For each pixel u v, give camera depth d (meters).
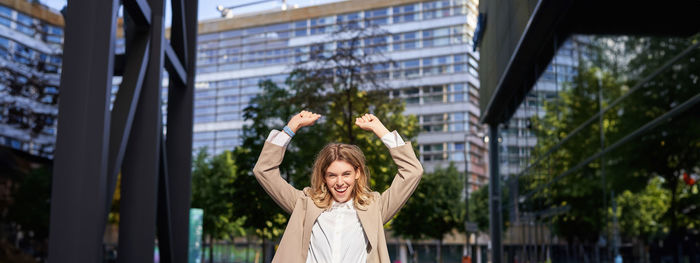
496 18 20.66
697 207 7.57
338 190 2.70
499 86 20.64
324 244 2.70
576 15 13.23
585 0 12.49
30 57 12.98
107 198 6.84
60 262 5.90
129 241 8.66
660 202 8.91
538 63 17.33
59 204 5.96
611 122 11.38
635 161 9.98
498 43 20.39
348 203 2.79
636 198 9.93
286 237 2.73
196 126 76.00
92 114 6.08
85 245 5.95
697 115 7.57
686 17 7.95
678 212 8.22
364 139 25.23
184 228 11.97
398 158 2.82
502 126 26.02
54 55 13.61
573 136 14.12
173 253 11.73
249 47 75.31
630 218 10.23
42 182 11.88
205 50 77.25
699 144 7.49
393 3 69.62
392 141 2.84
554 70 15.46
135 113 8.82
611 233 11.32
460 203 50.09
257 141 24.64
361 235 2.73
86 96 6.07
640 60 9.86
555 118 15.81
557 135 15.70
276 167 2.84
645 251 9.48
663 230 8.80
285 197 2.81
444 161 66.31
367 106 26.33
